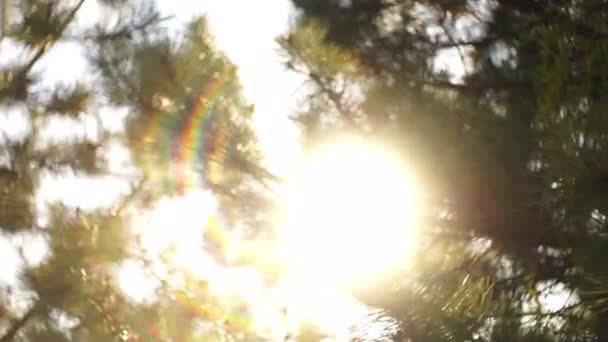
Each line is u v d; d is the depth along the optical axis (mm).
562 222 6629
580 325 6430
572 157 4973
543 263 7219
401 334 5004
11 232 7906
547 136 5406
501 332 6160
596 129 5012
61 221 7820
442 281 5738
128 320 7309
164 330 7195
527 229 7188
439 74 8547
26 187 8367
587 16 6605
